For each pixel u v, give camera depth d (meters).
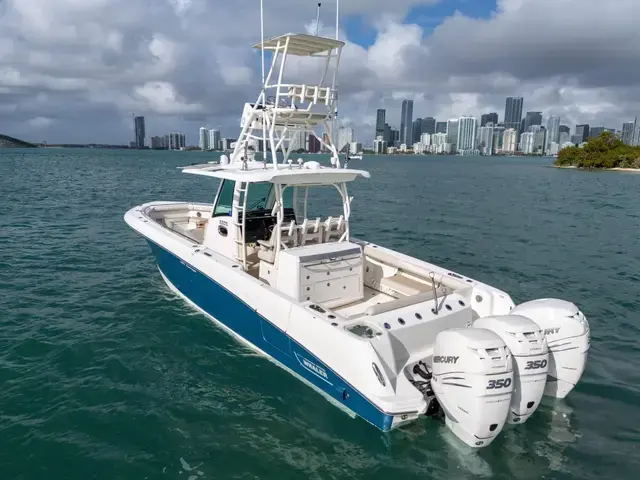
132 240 13.36
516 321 4.47
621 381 5.93
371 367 4.59
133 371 6.02
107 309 8.02
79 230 14.62
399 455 4.42
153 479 4.18
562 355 4.89
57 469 4.27
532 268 11.50
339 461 4.39
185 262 7.44
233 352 6.48
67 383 5.72
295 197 7.46
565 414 5.09
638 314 8.39
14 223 15.43
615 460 4.38
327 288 6.11
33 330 7.17
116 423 4.96
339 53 6.34
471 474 4.17
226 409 5.23
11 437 4.68
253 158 7.89
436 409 4.63
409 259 7.10
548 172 64.69
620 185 40.66
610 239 15.37
